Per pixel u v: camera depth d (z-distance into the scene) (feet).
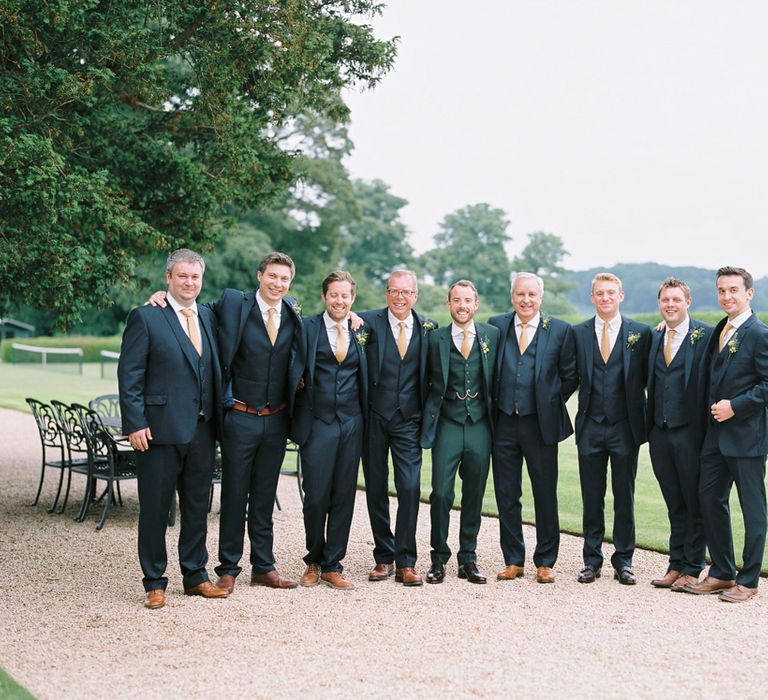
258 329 17.25
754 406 16.61
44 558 19.81
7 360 121.80
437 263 201.26
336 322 17.71
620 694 12.07
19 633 14.49
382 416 17.98
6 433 44.60
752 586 16.94
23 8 21.63
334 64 28.84
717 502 17.30
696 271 254.68
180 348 16.46
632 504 18.31
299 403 17.67
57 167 21.31
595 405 18.12
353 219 136.05
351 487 17.83
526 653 13.65
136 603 16.33
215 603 16.33
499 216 208.44
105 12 23.63
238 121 26.45
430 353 18.29
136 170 27.07
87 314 139.23
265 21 24.88
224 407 17.29
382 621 15.24
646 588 17.67
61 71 21.65
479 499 18.31
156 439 16.22
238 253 123.54
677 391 17.69
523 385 18.07
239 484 17.26
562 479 31.58
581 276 261.85
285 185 31.14
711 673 12.89
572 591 17.37
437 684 12.35
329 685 12.30
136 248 28.04
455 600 16.62
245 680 12.46
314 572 18.01
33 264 22.47
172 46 25.11
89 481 23.95
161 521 16.38
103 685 12.26
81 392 70.13
